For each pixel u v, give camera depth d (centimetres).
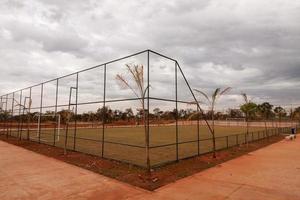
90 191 578
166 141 1919
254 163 946
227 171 800
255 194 558
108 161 938
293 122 5053
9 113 2697
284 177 718
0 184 637
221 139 2056
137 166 844
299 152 1268
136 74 802
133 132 3109
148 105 734
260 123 5325
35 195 547
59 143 1692
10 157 1060
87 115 5519
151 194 556
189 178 704
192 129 3988
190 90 991
